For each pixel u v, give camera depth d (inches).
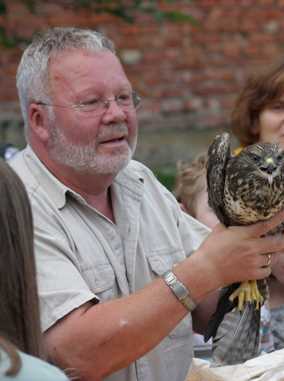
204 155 256.2
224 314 188.7
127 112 197.5
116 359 183.9
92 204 201.2
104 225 199.3
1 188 145.2
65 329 183.2
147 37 594.2
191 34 603.2
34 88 197.0
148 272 203.9
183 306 184.9
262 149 178.9
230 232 185.2
